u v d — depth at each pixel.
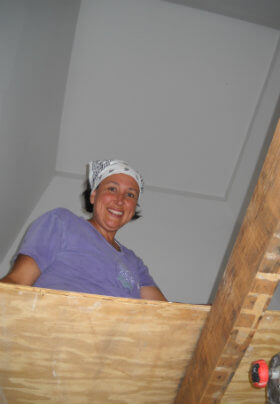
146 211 2.80
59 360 0.69
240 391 0.79
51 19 1.86
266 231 0.56
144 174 3.00
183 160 3.00
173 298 2.42
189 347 0.74
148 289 1.26
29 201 2.30
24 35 1.52
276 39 2.72
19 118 1.72
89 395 0.71
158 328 0.70
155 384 0.74
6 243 2.05
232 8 2.56
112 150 2.91
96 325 0.68
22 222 2.27
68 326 0.67
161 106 2.82
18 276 0.95
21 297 0.66
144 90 2.77
